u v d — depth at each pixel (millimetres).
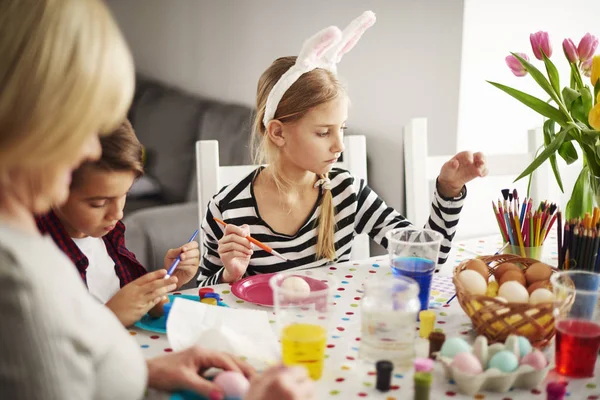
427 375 743
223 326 946
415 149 1660
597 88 1222
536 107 1297
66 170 657
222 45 2418
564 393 761
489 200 2346
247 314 997
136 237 2492
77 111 609
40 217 1063
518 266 1064
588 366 841
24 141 600
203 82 2469
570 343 837
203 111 2488
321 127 1314
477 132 2248
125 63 656
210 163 1478
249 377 812
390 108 2330
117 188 1031
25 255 613
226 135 2449
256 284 1188
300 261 1430
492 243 1506
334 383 825
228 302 1108
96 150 711
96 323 671
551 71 1297
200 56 2451
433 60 2188
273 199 1425
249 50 2393
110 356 692
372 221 1509
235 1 2369
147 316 1047
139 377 726
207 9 2396
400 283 870
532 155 1761
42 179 645
